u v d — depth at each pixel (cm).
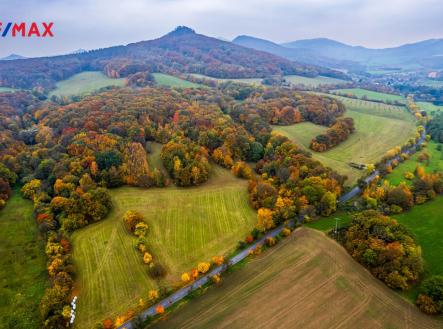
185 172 12044
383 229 8519
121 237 9350
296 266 8225
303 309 6988
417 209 10625
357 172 13488
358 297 7275
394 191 10800
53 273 7850
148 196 11469
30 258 8706
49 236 9088
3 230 9806
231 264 8200
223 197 11481
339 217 10300
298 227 9856
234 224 10006
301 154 12938
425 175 12275
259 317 6812
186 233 9588
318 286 7581
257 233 9388
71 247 8906
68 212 9912
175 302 7250
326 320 6719
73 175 11719
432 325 6625
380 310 6950
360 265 8219
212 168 13588
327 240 9175
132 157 12650
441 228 9512
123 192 11712
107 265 8325
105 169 12175
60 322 6681
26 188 11606
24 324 6819
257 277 7912
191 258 8625
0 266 8450
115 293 7494
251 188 11638
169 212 10562
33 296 7538
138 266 8300
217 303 7194
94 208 9988
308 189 10700
